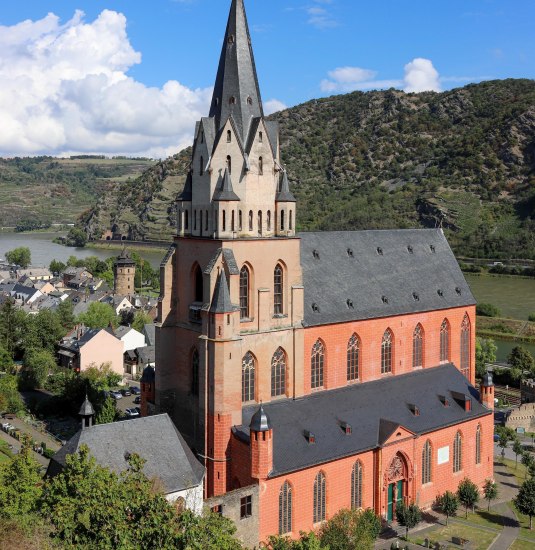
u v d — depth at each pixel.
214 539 45.62
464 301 106.69
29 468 64.56
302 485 75.44
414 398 93.38
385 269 100.00
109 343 170.75
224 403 76.50
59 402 137.00
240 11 81.75
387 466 83.56
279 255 82.25
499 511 90.38
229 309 76.12
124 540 43.16
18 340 182.25
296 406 83.00
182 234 84.69
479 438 97.12
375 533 74.69
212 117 81.56
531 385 144.88
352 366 92.12
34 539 46.53
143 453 71.81
